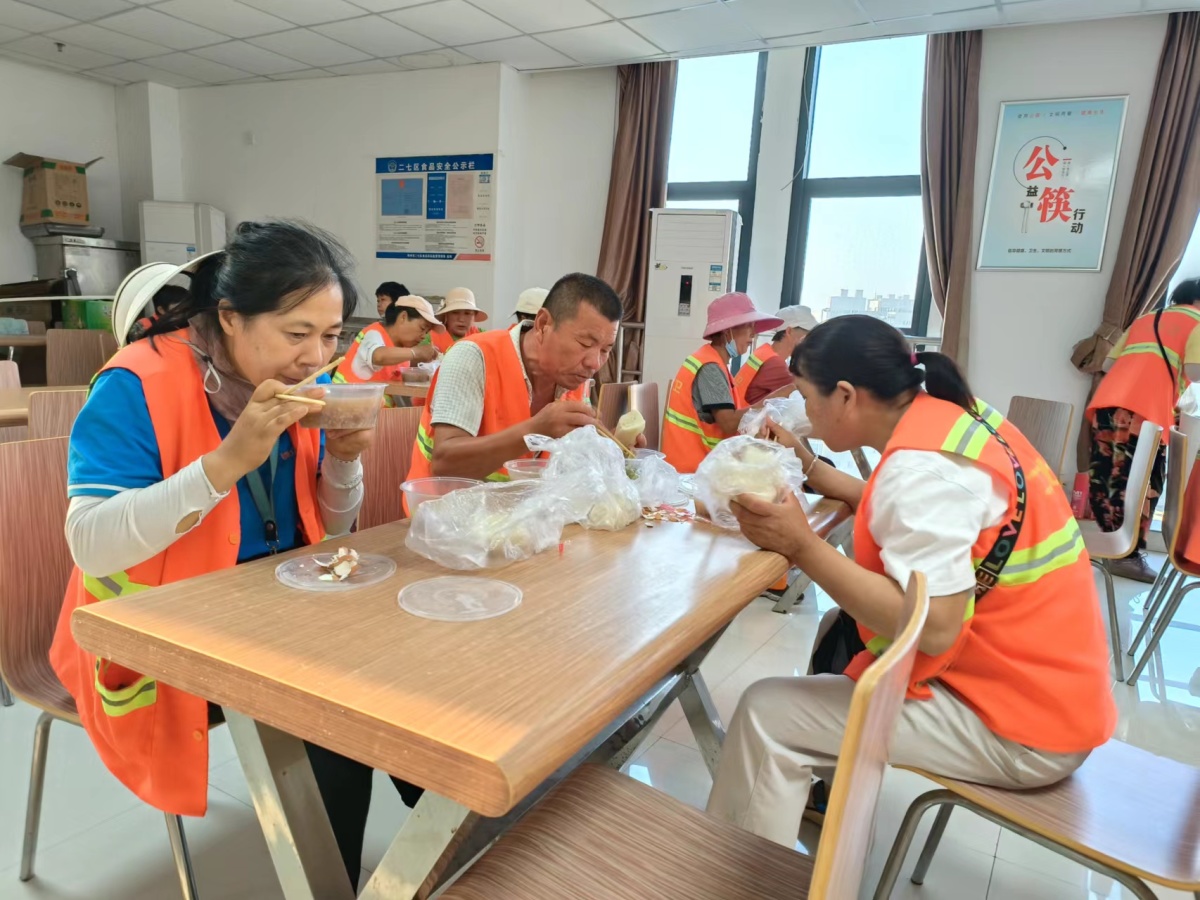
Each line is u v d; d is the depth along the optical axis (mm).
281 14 4684
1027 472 1103
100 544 938
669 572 1030
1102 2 3783
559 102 5539
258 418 905
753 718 1174
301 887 878
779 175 5074
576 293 1618
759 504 1108
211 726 1168
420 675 696
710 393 2770
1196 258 4062
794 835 1153
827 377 1232
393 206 5812
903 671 597
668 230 4922
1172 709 2307
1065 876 1567
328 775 1203
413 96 5609
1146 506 3479
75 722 1173
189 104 6527
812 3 3984
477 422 1709
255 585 909
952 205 4465
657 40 4676
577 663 736
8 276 6121
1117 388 3381
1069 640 1078
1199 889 912
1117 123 4094
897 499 1056
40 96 6105
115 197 6680
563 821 942
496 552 1026
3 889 1346
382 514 1836
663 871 872
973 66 4312
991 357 4516
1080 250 4242
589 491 1269
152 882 1386
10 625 1225
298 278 1012
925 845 1503
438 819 743
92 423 1004
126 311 1084
